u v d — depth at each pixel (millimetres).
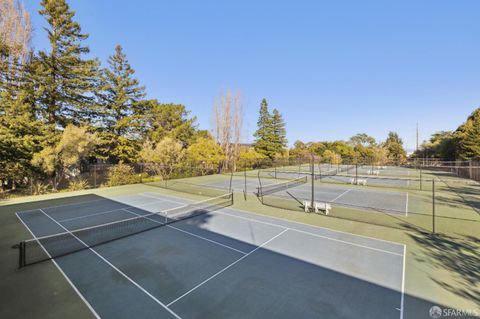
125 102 29562
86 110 25719
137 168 27062
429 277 5578
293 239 8055
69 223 9852
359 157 53000
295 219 10453
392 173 33156
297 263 6277
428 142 59906
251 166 40500
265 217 10766
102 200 14633
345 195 16578
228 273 5723
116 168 22156
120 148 27766
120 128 28625
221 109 35219
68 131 18000
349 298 4734
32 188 17609
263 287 5121
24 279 5387
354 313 4273
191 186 20781
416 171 36438
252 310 4344
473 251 7098
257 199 15047
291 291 4977
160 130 35031
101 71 25969
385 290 5027
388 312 4301
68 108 24109
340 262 6355
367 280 5438
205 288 5074
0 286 5094
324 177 28062
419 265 6195
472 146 31891
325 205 11305
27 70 20000
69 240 7879
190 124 39031
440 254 6891
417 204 13680
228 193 16906
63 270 5828
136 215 11102
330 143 61719
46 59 21047
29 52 19953
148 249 7137
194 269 5922
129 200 14664
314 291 4980
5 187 18609
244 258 6562
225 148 35062
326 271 5852
